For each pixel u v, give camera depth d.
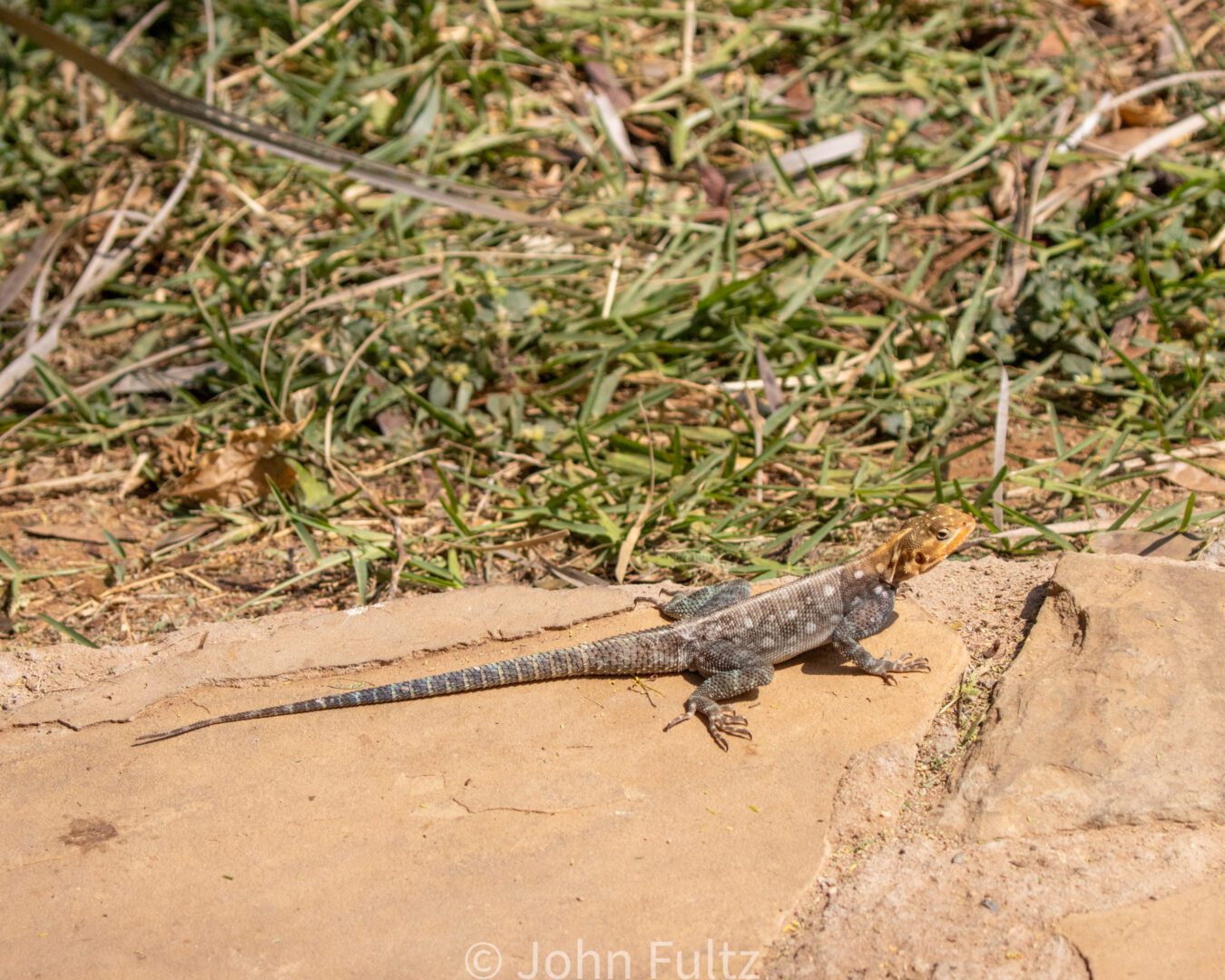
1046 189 12.27
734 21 14.75
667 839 6.26
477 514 9.62
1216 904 5.59
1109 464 9.12
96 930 6.02
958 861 5.97
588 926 5.82
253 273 11.80
